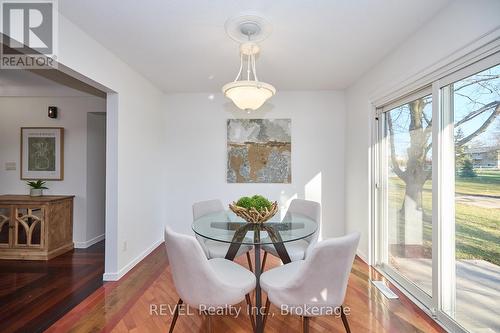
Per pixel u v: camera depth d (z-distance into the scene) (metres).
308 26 2.16
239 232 2.08
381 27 2.18
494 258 1.64
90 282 2.74
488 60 1.62
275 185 4.05
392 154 2.82
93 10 1.95
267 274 1.93
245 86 1.99
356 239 1.57
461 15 1.77
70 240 3.81
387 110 2.89
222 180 4.11
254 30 2.16
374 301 2.35
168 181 4.15
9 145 3.87
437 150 2.04
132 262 3.12
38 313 2.18
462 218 1.88
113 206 2.80
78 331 1.96
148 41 2.43
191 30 2.23
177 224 4.14
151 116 3.65
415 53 2.26
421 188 2.35
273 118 4.05
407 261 2.56
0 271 3.02
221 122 4.11
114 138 2.79
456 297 1.94
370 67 3.05
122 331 1.96
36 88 3.79
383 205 3.00
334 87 3.85
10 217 3.37
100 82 2.49
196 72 3.23
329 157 4.01
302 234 2.05
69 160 3.88
